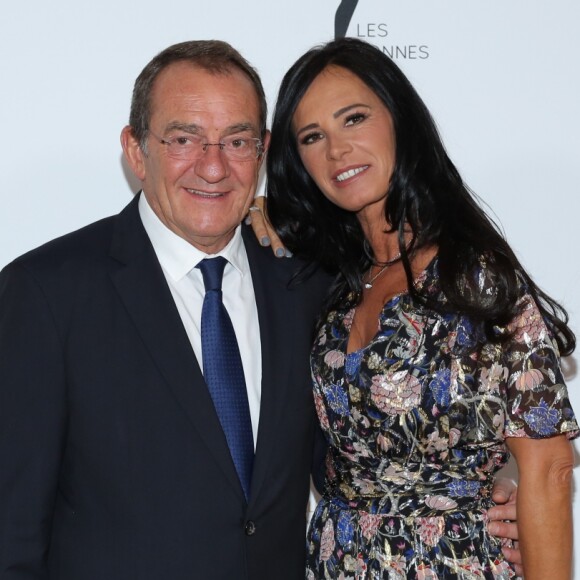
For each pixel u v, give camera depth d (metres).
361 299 1.94
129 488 1.69
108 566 1.67
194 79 1.75
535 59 2.39
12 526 1.65
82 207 2.25
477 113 2.38
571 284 2.41
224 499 1.70
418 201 1.88
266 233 1.98
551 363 1.71
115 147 2.26
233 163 1.77
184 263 1.83
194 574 1.68
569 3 2.39
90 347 1.71
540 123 2.40
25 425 1.66
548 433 1.70
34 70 2.22
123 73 2.25
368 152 1.87
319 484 2.05
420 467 1.77
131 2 2.24
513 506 1.79
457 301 1.74
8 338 1.69
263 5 2.29
